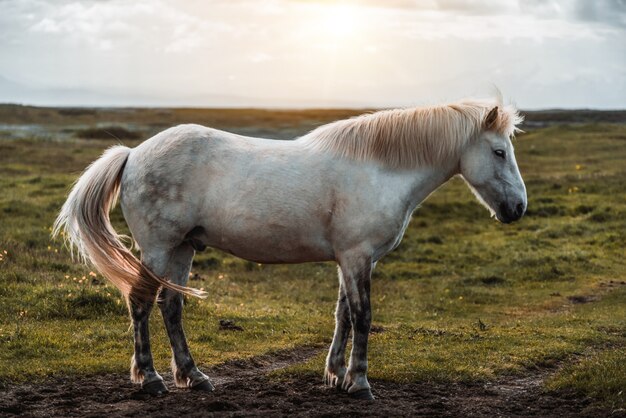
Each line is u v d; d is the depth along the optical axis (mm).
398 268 17109
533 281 15945
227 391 6906
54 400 6430
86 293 10289
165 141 6832
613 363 7844
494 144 6988
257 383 7305
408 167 6816
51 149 35594
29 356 7852
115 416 5859
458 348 9273
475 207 23719
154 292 6746
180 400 6492
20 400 6398
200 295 6688
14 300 10062
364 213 6562
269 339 9609
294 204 6578
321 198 6590
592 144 40844
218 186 6672
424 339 9891
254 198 6602
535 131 49062
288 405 6414
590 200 24375
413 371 7840
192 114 99500
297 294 13820
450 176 7152
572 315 12297
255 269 16156
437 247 19188
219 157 6738
